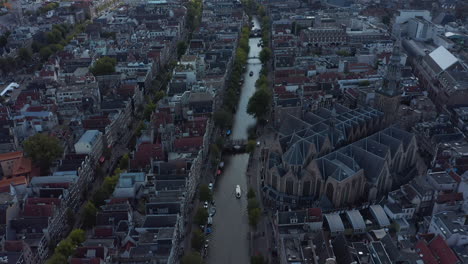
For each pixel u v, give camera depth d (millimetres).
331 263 186750
